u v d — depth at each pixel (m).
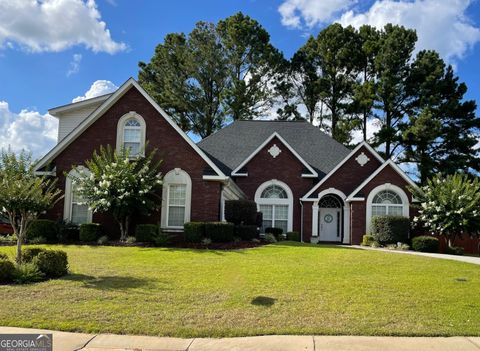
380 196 24.66
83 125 20.38
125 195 18.05
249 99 44.66
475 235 24.81
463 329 7.57
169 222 20.16
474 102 40.69
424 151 40.94
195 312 8.19
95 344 6.65
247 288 9.91
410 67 43.31
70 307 8.33
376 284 10.62
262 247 17.23
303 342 6.86
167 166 20.39
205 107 45.94
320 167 28.27
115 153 18.75
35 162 12.50
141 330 7.25
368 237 23.48
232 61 44.94
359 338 7.10
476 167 39.78
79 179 18.77
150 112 20.73
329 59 47.97
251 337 7.09
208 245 17.52
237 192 24.36
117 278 10.78
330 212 27.48
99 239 18.69
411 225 23.88
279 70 46.94
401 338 7.14
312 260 13.92
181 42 46.88
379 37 47.75
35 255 11.34
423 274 12.13
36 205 11.52
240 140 30.17
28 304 8.45
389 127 41.81
